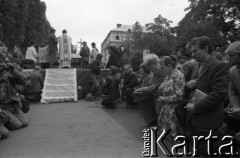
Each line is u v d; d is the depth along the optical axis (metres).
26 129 6.76
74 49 22.16
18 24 36.47
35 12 46.22
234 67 4.90
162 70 6.54
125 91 9.84
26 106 8.14
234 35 41.88
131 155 4.84
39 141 5.71
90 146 5.34
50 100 11.55
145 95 6.69
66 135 6.15
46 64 15.07
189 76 5.62
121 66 12.34
